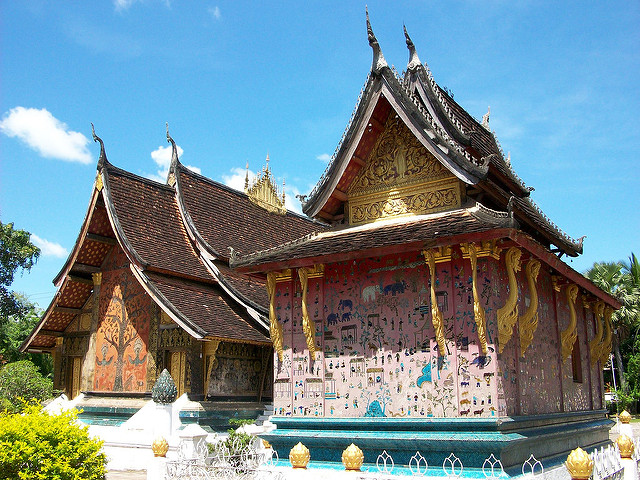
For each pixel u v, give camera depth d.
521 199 15.23
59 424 10.73
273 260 13.05
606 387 56.28
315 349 12.92
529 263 12.41
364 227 13.57
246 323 19.67
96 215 20.55
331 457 12.17
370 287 12.53
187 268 20.27
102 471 10.88
